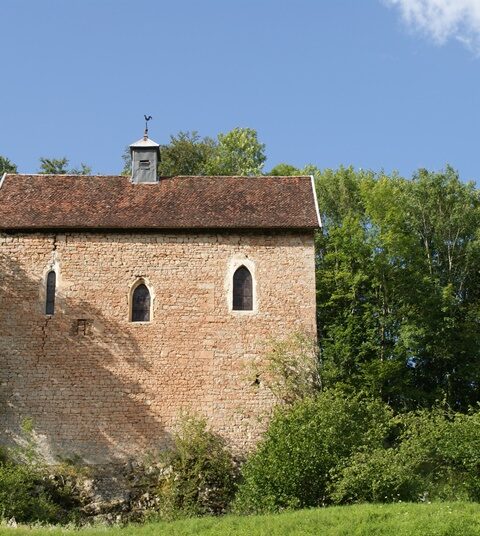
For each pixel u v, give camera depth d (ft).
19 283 91.30
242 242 93.30
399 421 82.53
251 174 154.92
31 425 86.84
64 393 87.97
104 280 91.61
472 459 74.95
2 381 88.17
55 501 83.56
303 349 89.76
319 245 123.34
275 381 88.69
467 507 65.67
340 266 112.88
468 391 108.78
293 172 147.84
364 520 62.39
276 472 72.38
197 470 84.28
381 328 107.14
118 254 92.48
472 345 108.68
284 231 93.76
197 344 89.71
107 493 84.33
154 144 104.17
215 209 96.17
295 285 91.97
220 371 88.94
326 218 131.23
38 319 90.07
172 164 152.87
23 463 85.61
